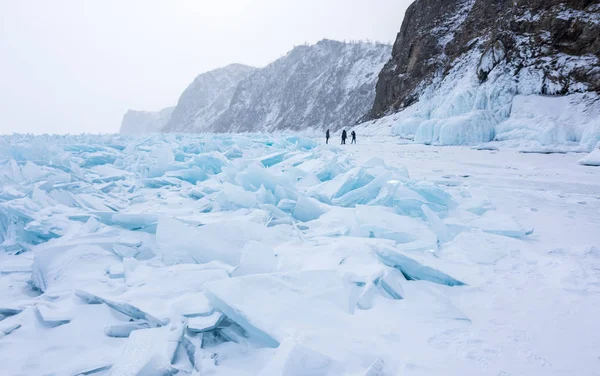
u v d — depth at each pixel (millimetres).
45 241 3721
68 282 2516
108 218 3914
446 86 28000
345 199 4562
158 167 7461
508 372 1549
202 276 2406
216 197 5020
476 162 11320
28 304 2215
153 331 1764
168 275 2449
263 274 2201
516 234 3570
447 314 2049
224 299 1854
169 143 13492
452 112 22781
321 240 3336
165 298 2141
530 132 16453
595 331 1873
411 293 2338
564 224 4094
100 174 7789
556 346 1745
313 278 2262
